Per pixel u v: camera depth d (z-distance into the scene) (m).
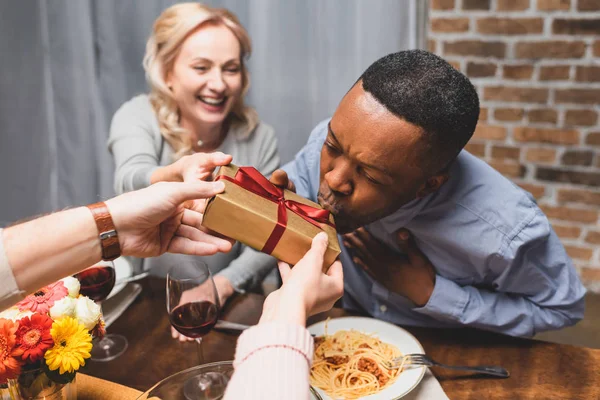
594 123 2.29
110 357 1.12
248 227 0.82
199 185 0.83
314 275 0.72
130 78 2.53
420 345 1.11
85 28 2.48
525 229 1.16
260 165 1.94
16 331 0.79
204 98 1.79
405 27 2.21
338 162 0.94
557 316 1.25
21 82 2.64
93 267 1.11
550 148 2.39
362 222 1.00
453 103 0.90
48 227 0.77
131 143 1.77
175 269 1.10
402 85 0.88
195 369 0.89
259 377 0.59
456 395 1.00
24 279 0.76
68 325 0.82
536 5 2.19
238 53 1.80
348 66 2.29
